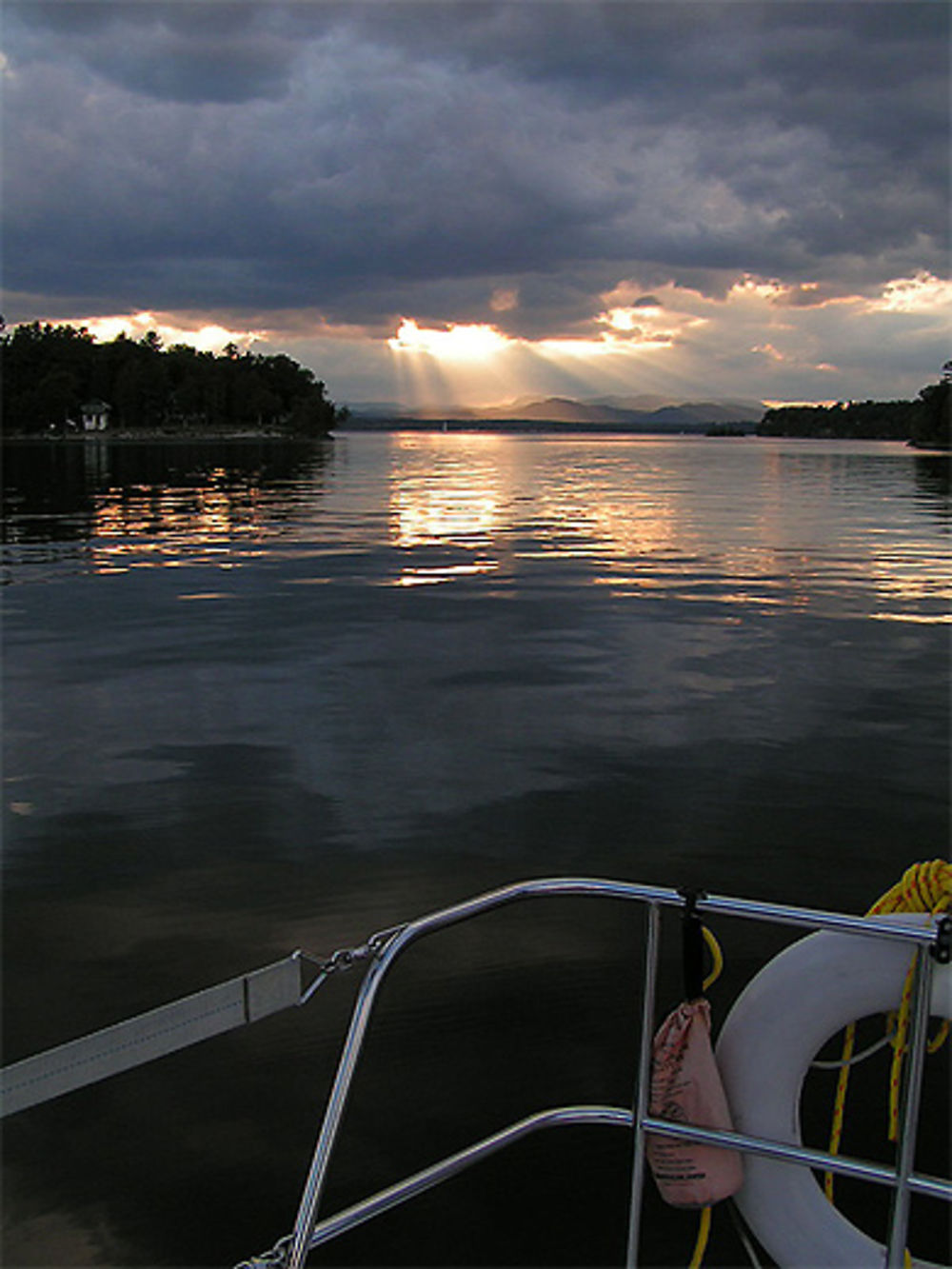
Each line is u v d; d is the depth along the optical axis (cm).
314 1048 337
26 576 1350
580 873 461
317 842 493
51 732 664
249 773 588
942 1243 270
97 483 3700
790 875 460
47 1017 352
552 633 973
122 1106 309
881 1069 328
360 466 5181
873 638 955
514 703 733
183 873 461
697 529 2011
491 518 2281
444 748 632
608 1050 335
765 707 722
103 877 457
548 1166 288
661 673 818
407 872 461
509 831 506
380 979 210
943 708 720
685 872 462
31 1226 265
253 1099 313
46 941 402
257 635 963
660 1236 266
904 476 4378
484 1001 361
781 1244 214
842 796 554
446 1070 325
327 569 1416
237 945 399
